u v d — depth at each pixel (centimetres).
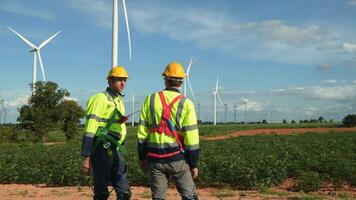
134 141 4994
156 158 668
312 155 2355
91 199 1182
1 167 1892
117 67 789
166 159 664
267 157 2172
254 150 2984
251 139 5078
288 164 1802
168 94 672
